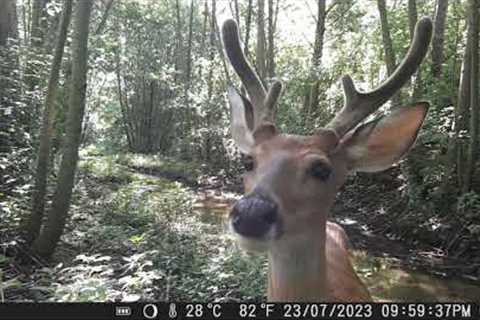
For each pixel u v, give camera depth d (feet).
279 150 1.59
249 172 1.64
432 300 3.63
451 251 4.69
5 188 3.94
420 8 7.89
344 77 1.78
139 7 12.26
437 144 5.84
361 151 1.70
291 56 11.41
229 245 4.02
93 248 3.87
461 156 5.30
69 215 4.58
